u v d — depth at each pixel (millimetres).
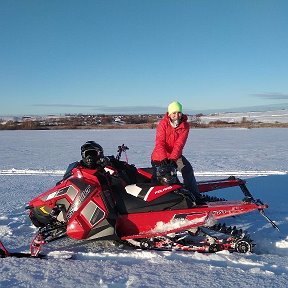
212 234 4461
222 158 12727
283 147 16641
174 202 4133
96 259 3834
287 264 3691
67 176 4293
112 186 4199
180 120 4871
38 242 3949
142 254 3904
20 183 8406
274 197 6797
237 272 3463
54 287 3205
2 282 3297
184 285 3227
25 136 30141
